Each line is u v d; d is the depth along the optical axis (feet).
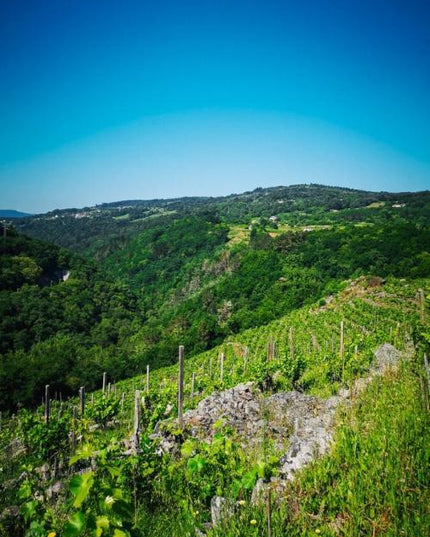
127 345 214.90
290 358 53.72
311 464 14.82
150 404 49.85
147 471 16.61
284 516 11.68
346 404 23.00
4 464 40.22
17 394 138.51
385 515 10.85
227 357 135.13
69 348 177.06
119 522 9.87
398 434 15.14
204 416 33.35
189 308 238.89
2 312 180.24
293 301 197.26
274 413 30.71
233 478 15.99
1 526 16.14
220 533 11.75
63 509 16.21
